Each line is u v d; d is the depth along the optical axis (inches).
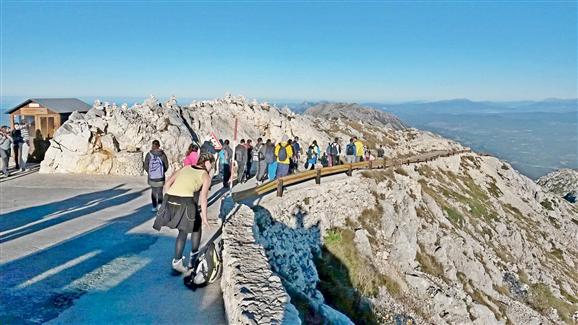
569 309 1300.4
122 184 756.6
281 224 690.2
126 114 961.5
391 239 993.5
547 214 2268.7
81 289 294.4
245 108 1402.6
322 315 406.9
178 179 302.5
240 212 461.4
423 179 1616.6
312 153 1107.3
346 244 838.5
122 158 875.4
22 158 864.3
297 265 664.4
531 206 2233.0
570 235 2155.5
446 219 1347.2
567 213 2437.3
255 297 238.5
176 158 971.9
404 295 839.7
